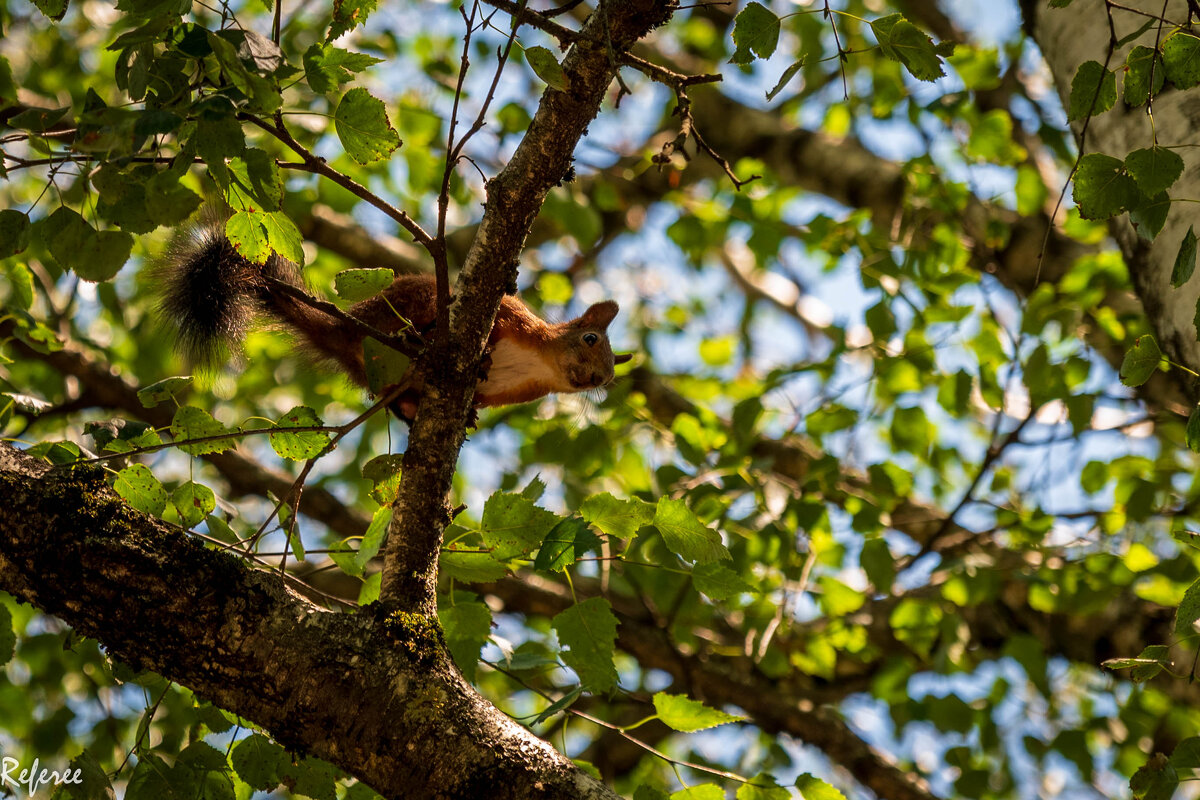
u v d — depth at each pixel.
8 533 4.21
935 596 10.62
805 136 12.85
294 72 4.01
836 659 11.69
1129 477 10.10
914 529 12.11
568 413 11.22
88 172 3.70
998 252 11.55
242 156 3.96
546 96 4.85
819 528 10.10
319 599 7.47
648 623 10.72
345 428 4.84
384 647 4.35
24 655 8.81
